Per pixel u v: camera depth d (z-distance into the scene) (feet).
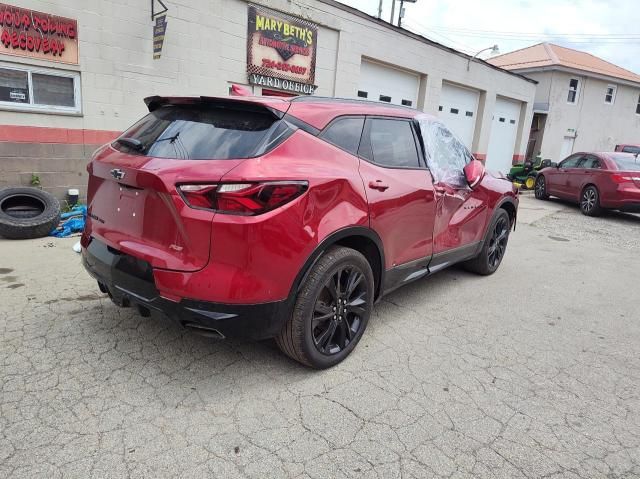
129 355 10.21
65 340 10.68
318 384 9.56
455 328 12.80
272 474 7.08
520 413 8.99
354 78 37.11
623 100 84.23
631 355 11.83
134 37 24.27
